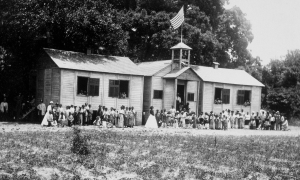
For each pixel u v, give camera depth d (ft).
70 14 113.80
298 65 202.90
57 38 130.00
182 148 62.49
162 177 39.99
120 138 71.72
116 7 182.19
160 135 81.66
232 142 73.97
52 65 107.86
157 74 129.29
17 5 106.93
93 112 110.93
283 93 187.93
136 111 120.06
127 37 147.13
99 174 39.91
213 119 119.44
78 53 119.34
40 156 48.34
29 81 120.26
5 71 111.86
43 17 107.86
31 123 103.40
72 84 106.63
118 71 115.96
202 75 141.08
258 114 139.13
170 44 157.79
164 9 176.55
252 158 54.85
